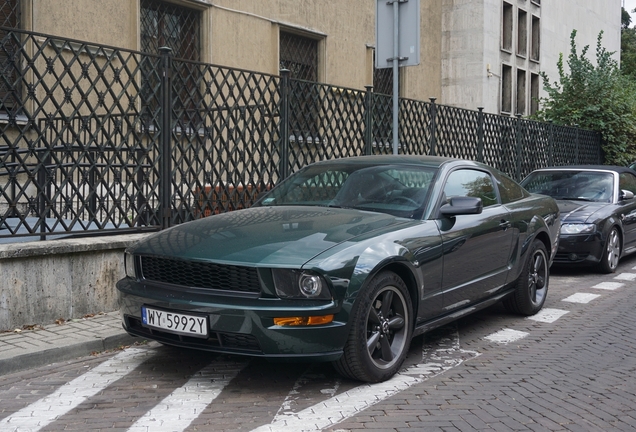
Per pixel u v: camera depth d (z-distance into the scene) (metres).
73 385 4.70
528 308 6.97
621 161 20.22
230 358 5.37
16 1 10.12
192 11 13.41
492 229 6.10
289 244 4.55
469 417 4.12
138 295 4.73
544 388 4.71
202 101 7.28
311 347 4.30
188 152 7.19
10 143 5.88
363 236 4.75
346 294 4.38
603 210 10.15
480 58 22.20
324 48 16.73
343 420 4.04
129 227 6.74
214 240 4.75
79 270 6.18
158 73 6.90
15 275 5.72
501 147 13.99
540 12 27.17
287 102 8.33
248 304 4.29
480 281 5.94
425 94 21.69
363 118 9.75
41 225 6.09
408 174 5.79
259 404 4.32
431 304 5.22
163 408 4.25
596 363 5.36
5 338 5.47
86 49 6.32
